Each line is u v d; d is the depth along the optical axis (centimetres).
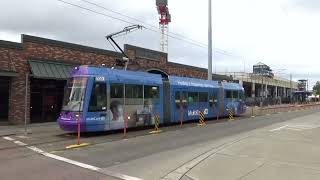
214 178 1151
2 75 2855
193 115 3294
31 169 1311
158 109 2827
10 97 2975
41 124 3045
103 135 2305
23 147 1819
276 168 1276
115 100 2417
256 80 9894
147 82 2722
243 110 4300
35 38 3072
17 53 2967
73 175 1225
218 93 3753
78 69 2320
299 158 1459
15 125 2928
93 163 1430
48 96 3294
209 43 4341
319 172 1218
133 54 4047
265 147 1742
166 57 4694
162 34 8206
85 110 2231
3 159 1502
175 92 3052
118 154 1634
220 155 1528
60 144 1919
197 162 1398
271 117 4209
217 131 2597
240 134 2414
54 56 3200
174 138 2191
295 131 2541
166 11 8206
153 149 1777
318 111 5950
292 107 7662
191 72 5325
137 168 1341
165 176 1212
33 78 3120
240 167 1295
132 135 2316
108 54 3678
